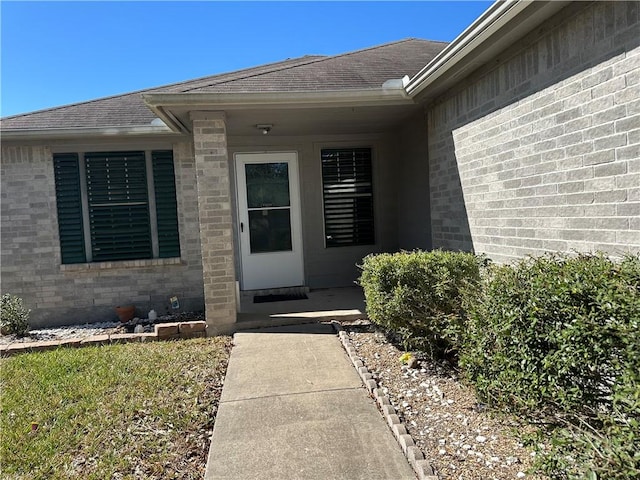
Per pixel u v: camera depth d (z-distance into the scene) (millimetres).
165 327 5531
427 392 3555
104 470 2689
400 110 6348
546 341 2256
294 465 2625
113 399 3674
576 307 2107
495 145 4426
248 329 5629
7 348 5230
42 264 7086
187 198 7375
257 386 3814
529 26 3678
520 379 2363
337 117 6527
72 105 8188
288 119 6441
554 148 3559
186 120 6000
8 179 6949
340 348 4746
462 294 3566
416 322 4086
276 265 8023
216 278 5594
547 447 2516
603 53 3023
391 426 3023
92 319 7246
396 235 8273
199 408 3463
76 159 7125
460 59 4355
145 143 7223
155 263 7293
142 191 7309
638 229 2805
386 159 8203
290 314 5938
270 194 7957
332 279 8219
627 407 1832
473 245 4953
